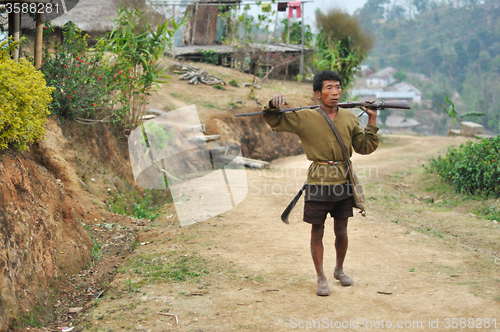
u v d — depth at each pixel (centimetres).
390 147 1845
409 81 10156
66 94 782
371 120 385
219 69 2264
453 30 11888
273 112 365
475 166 991
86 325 317
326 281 377
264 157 1562
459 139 2034
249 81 2128
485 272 427
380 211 847
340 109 382
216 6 2547
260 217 658
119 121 937
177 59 2227
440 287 382
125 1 1022
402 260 468
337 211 384
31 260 365
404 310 336
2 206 351
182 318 327
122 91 933
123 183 839
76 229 492
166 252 494
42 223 402
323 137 365
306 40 2725
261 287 390
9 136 388
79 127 827
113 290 383
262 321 323
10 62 409
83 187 717
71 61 828
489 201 907
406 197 1042
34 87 424
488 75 9494
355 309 342
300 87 2233
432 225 770
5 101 372
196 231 579
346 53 2236
